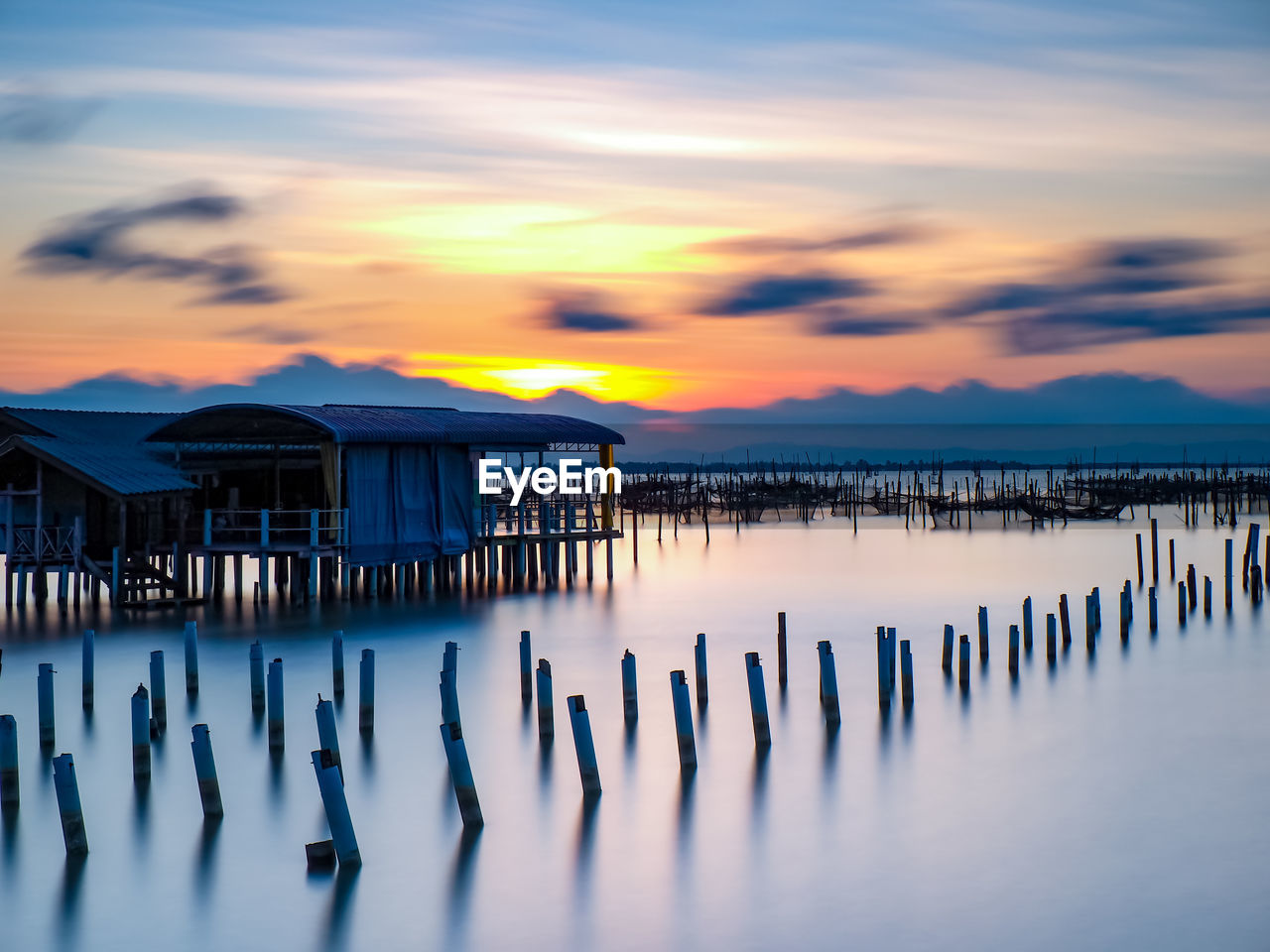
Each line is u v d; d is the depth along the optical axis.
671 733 31.31
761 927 20.03
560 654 42.91
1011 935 19.69
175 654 41.25
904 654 33.88
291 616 49.81
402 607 52.94
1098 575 69.69
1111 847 23.36
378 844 23.53
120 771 28.06
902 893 21.27
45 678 29.77
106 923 20.23
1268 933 19.70
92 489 51.41
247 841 23.67
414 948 19.41
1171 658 41.19
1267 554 58.44
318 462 54.97
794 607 56.09
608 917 20.42
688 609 54.78
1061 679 37.84
